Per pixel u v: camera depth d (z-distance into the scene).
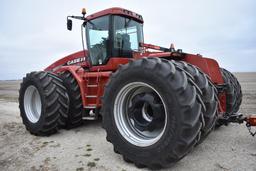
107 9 4.75
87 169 3.13
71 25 5.21
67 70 4.97
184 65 3.22
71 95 4.76
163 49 4.45
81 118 4.94
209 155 3.32
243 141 3.82
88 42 5.08
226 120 3.54
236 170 2.88
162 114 3.10
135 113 3.32
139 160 3.04
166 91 2.84
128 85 3.21
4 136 4.78
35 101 5.09
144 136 3.22
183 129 2.70
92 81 4.60
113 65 4.66
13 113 7.30
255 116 3.31
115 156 3.47
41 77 4.66
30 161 3.53
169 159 2.82
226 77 4.44
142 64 3.09
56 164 3.35
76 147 3.93
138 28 5.20
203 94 3.11
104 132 4.68
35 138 4.57
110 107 3.35
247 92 10.61
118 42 4.80
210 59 3.95
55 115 4.57
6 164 3.52
